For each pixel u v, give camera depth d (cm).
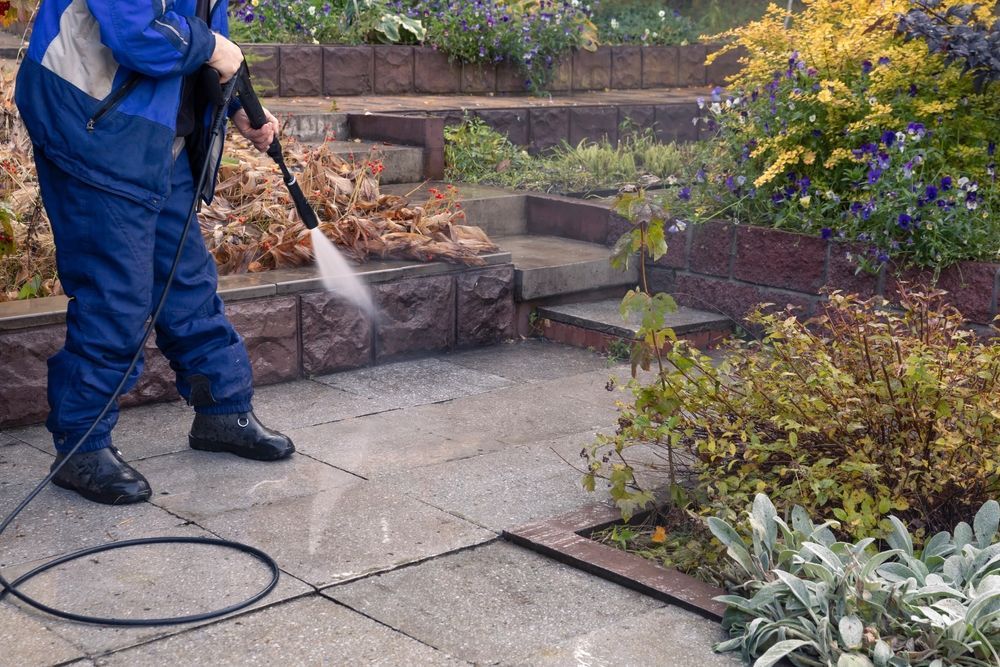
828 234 574
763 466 378
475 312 595
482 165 800
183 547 342
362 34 990
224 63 375
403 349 569
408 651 285
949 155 595
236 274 533
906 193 553
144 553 337
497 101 966
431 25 1009
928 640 278
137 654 279
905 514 357
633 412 451
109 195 354
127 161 353
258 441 416
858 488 348
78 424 371
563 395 519
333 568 330
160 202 364
